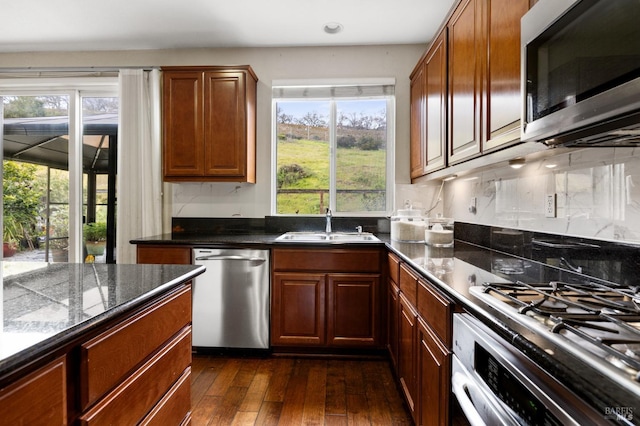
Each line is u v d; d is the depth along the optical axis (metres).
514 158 1.40
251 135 2.75
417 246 2.08
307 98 2.91
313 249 2.32
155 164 2.83
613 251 1.09
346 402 1.83
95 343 0.70
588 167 1.20
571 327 0.65
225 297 2.35
